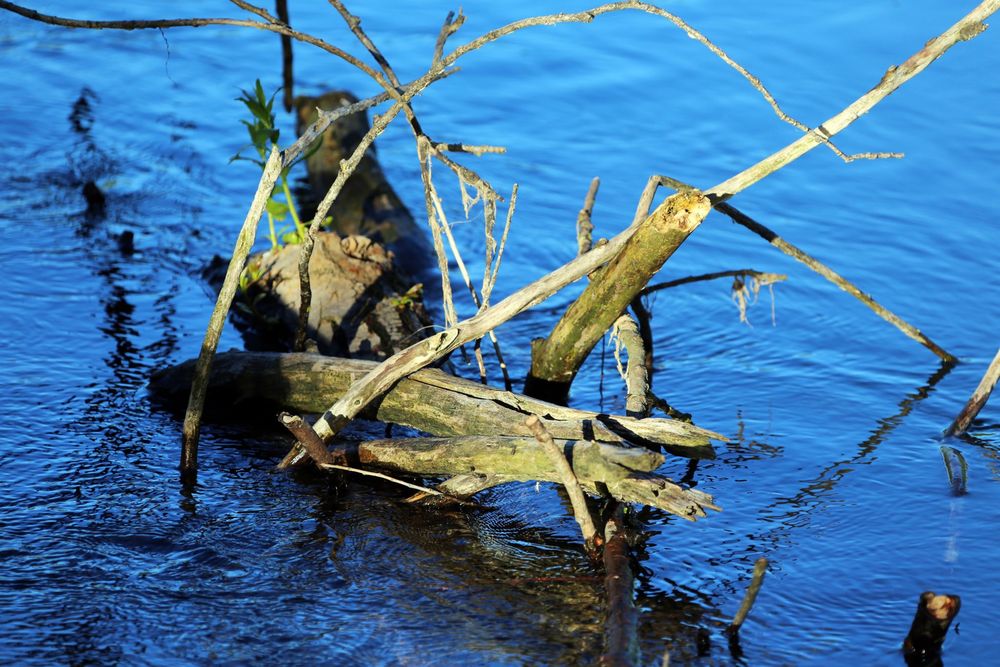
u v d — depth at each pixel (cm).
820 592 626
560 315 987
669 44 1503
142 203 1145
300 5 1622
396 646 577
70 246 1050
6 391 816
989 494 721
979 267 1035
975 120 1287
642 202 737
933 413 827
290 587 624
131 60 1474
